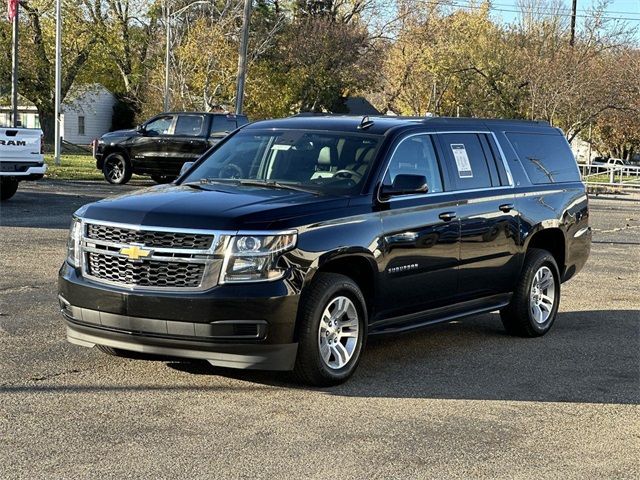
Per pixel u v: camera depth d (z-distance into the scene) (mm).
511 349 8586
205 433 5711
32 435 5551
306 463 5246
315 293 6680
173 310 6367
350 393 6781
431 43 59969
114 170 27562
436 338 9016
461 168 8422
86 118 71250
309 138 7984
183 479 4922
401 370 7590
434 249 7859
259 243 6441
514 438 5895
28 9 53125
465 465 5336
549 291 9406
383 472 5152
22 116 64188
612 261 15398
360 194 7301
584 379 7516
